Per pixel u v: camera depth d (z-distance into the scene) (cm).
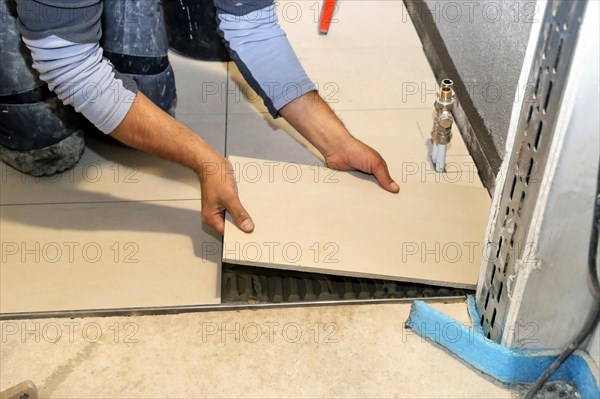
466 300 132
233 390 119
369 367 123
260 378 121
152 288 139
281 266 128
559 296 109
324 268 128
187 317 131
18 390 109
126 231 152
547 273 106
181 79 199
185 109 187
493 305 120
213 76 200
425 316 125
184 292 138
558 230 101
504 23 155
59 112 159
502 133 157
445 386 120
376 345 126
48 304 136
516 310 112
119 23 157
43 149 162
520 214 104
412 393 119
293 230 135
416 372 122
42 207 158
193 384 120
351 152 148
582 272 106
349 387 119
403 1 234
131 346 126
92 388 119
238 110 187
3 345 126
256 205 139
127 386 120
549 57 92
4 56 147
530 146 99
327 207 141
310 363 123
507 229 110
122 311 131
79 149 167
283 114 151
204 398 118
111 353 125
